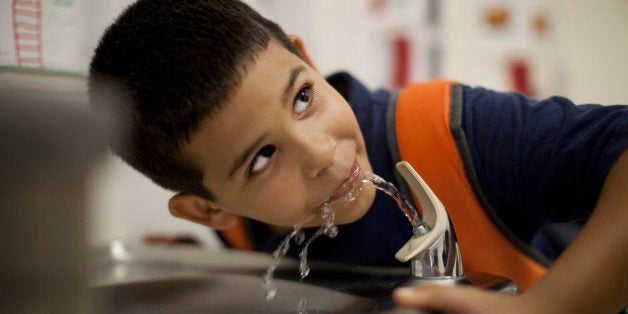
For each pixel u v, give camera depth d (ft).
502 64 3.49
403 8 3.25
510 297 1.14
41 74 1.37
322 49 3.03
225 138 1.40
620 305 1.21
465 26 3.39
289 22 2.91
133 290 1.82
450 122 1.80
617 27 3.81
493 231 1.81
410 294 1.07
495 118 1.77
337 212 1.62
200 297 1.78
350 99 2.01
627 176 1.31
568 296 1.16
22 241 0.97
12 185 0.96
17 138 0.95
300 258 1.85
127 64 1.47
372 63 3.19
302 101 1.48
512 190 1.72
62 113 0.99
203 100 1.37
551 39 3.62
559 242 2.33
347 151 1.54
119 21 1.65
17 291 0.97
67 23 2.06
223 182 1.53
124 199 2.39
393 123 1.90
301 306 1.60
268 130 1.39
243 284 1.82
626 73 3.89
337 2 3.07
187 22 1.46
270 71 1.40
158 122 1.45
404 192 1.81
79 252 1.01
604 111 1.52
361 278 1.70
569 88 3.67
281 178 1.46
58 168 0.98
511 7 3.50
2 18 1.96
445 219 1.35
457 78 3.38
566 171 1.52
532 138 1.63
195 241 2.77
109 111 1.22
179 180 1.63
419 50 3.28
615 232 1.23
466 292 1.09
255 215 1.62
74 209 1.00
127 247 2.29
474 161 1.77
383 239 1.90
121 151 1.52
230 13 1.52
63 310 0.99
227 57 1.38
